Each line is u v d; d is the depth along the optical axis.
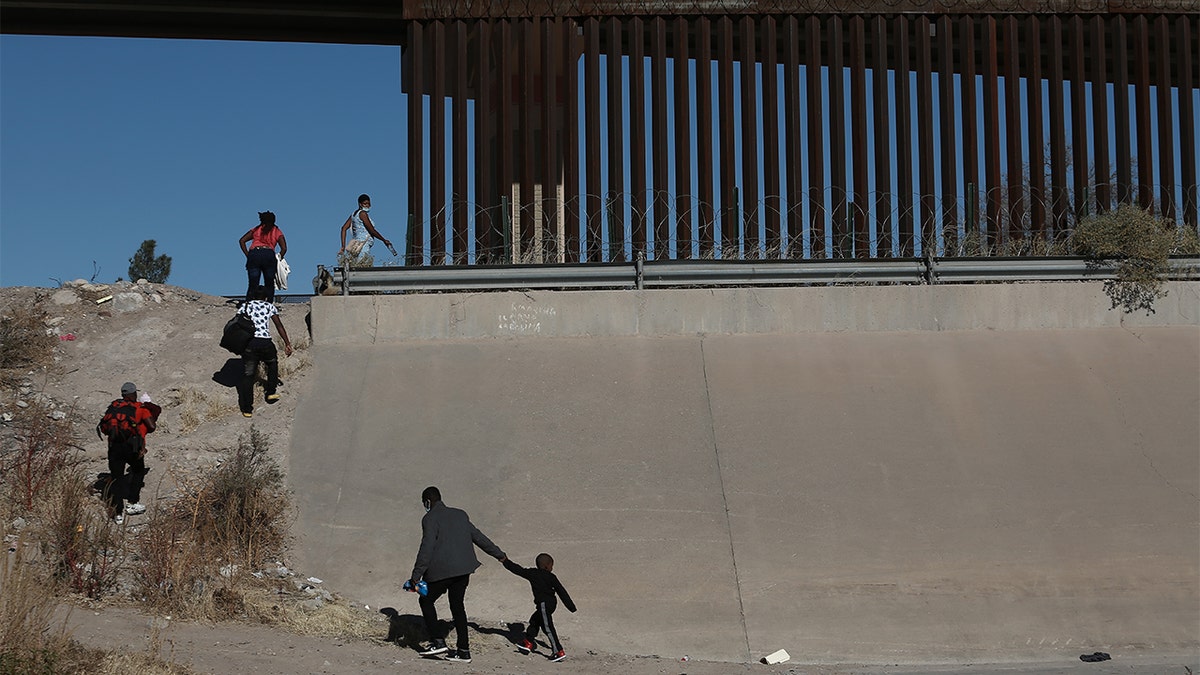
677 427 16.03
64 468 14.67
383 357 17.58
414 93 21.06
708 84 20.98
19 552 10.11
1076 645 12.62
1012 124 21.47
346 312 18.08
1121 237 19.39
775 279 18.97
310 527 14.22
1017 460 15.60
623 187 20.62
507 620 12.94
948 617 12.95
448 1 21.08
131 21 27.09
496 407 16.39
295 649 11.26
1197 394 17.09
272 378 16.42
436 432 15.89
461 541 11.62
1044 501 14.87
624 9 21.14
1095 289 19.19
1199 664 12.03
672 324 18.39
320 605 12.66
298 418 16.16
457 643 11.72
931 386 17.08
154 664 9.81
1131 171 21.45
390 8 26.66
